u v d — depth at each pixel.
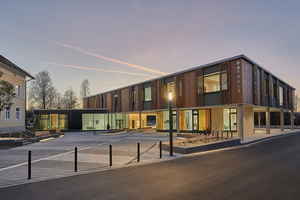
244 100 18.33
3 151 13.50
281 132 28.34
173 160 10.46
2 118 24.88
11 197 5.63
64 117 38.59
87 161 10.19
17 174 7.95
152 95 29.03
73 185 6.58
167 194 5.77
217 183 6.71
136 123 43.91
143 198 5.50
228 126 26.28
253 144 17.41
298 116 48.06
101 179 7.20
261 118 48.94
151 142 17.73
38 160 10.51
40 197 5.62
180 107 24.38
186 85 23.80
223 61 19.58
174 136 23.47
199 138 15.88
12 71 27.34
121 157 11.17
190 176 7.52
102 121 39.41
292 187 6.31
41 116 38.59
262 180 7.03
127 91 34.59
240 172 8.09
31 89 54.56
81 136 25.58
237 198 5.46
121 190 6.10
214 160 10.45
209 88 21.14
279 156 11.64
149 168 8.76
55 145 16.31
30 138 18.53
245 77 18.78
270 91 25.17
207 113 26.92
